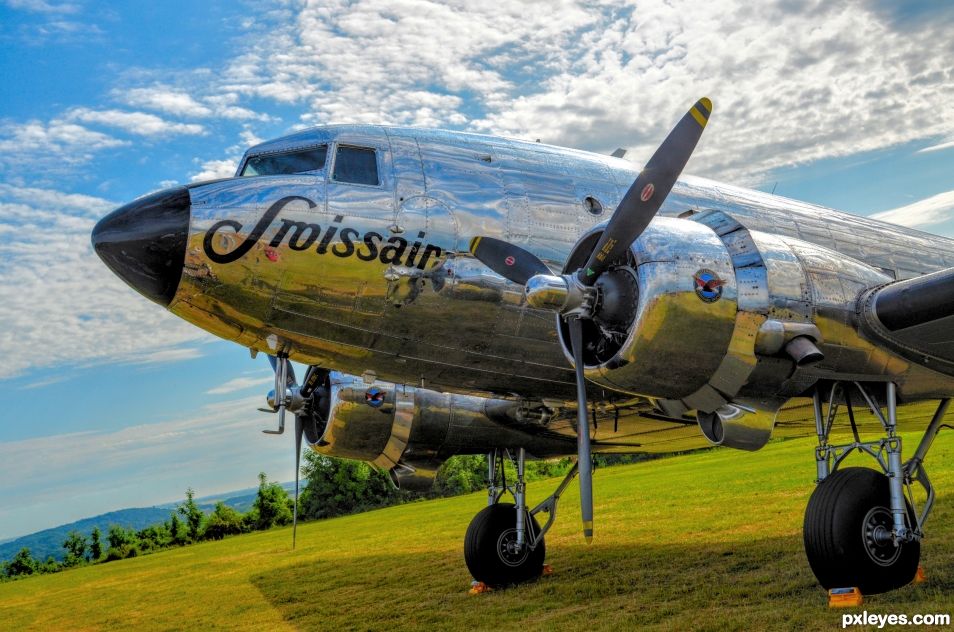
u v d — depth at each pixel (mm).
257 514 38344
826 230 8523
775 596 6727
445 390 7777
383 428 9336
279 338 6789
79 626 11789
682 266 5805
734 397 6133
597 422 8523
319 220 6508
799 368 6316
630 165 8117
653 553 10195
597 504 18797
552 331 6973
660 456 45281
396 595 9852
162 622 10742
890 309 6078
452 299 6742
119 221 6254
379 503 36344
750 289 5938
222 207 6371
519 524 9102
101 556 36594
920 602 5867
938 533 8883
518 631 6785
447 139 7398
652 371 5922
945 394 6887
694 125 5891
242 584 13766
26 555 35312
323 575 13195
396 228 6660
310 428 9867
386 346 6875
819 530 6129
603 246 5977
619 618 6703
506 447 9461
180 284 6309
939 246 9219
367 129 7191
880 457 6340
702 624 6000
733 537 10750
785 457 27297
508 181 7242
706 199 8141
